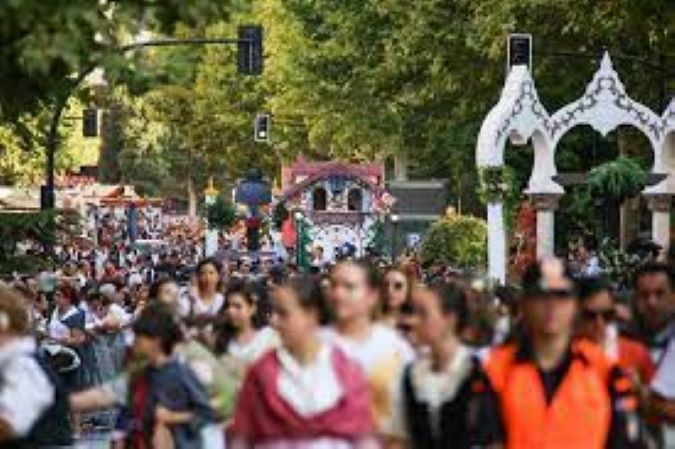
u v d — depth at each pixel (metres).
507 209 64.69
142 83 26.86
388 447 19.23
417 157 124.25
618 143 87.81
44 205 63.25
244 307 25.22
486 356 18.95
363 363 20.22
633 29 75.62
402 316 23.45
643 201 83.06
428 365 18.95
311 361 18.91
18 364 20.38
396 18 99.25
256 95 168.75
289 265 56.28
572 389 18.22
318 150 158.25
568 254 77.00
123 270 85.00
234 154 174.00
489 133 64.06
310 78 120.19
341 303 20.50
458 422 18.78
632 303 23.78
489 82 87.88
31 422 20.34
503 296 27.11
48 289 46.31
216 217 129.75
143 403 23.23
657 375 21.03
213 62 168.50
